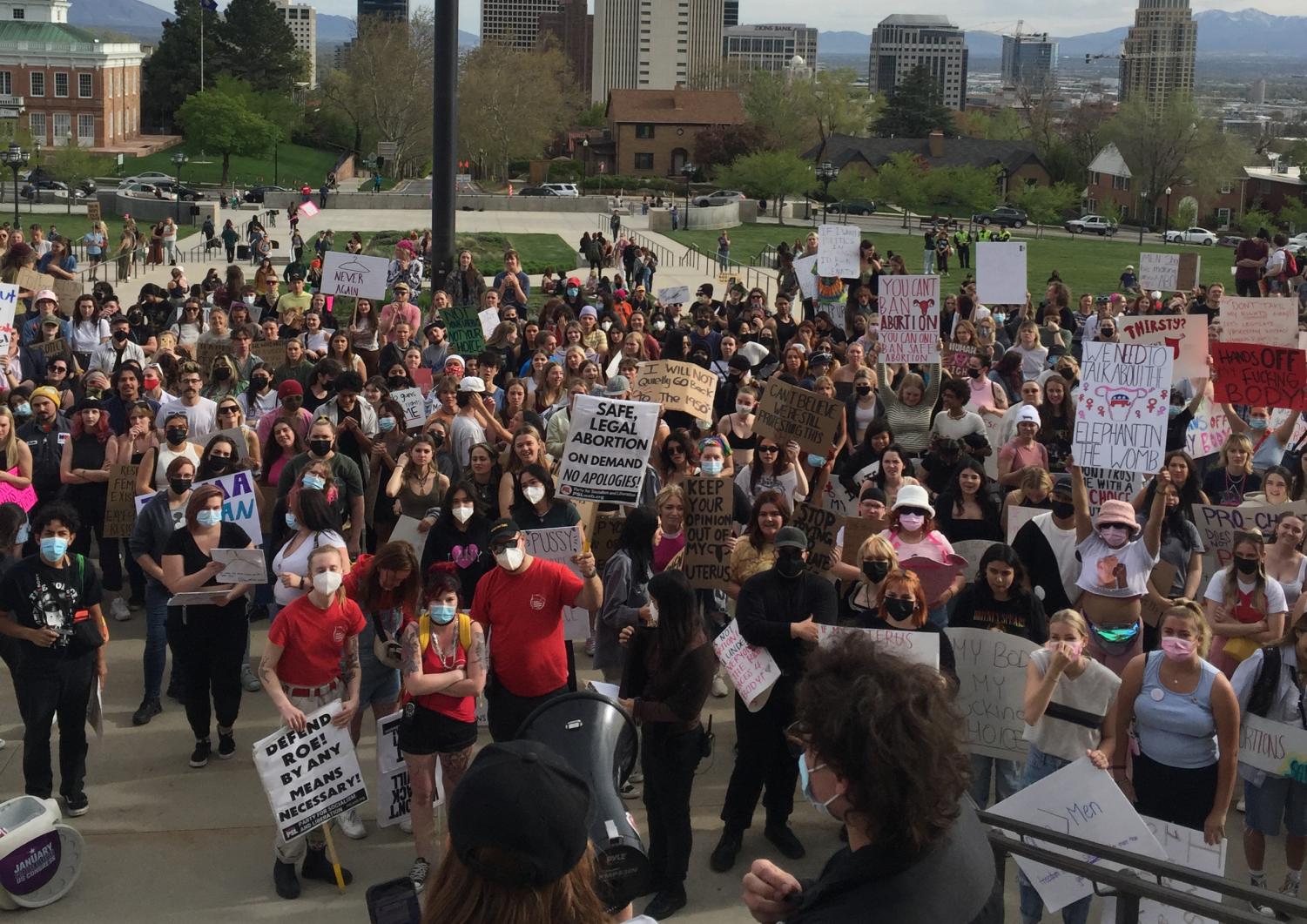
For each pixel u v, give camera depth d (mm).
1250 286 38625
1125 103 119938
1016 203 108188
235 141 109250
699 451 11797
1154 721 7379
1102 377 10617
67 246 29391
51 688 8602
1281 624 9039
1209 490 12688
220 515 9570
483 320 20797
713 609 10781
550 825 2863
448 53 23938
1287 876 8125
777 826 8484
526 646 8203
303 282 23906
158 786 9297
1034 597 8344
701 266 62344
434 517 11078
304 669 8047
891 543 9555
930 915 2803
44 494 12867
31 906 7672
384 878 8156
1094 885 6605
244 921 7652
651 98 133250
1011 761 8227
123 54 129500
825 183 85562
